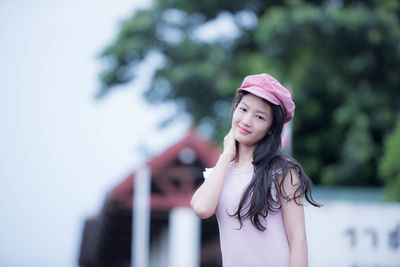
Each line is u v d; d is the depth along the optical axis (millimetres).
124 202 11625
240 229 2818
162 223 14297
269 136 2869
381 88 15383
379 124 14945
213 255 15930
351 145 14688
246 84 2869
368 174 15117
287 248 2803
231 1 18781
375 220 8320
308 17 14430
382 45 14789
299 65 15305
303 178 2848
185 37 18297
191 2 18891
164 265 14422
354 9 14773
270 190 2799
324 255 8328
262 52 16078
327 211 8398
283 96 2809
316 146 16391
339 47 15383
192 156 11547
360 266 8266
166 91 18875
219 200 2887
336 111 15336
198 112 18438
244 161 2926
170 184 11820
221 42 18734
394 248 8273
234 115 2900
